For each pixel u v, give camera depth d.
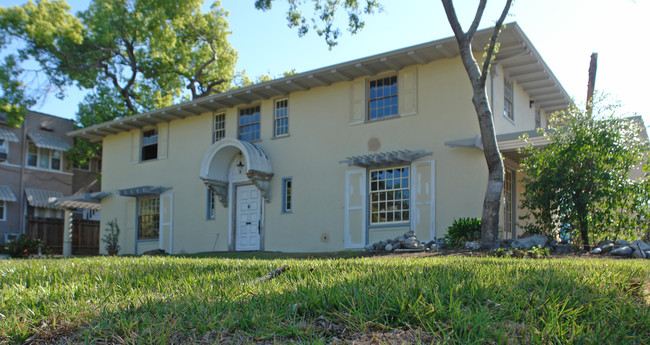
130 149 22.80
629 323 3.58
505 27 13.23
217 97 18.84
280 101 18.64
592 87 18.70
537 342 3.11
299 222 17.42
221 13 30.75
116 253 21.44
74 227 28.48
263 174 18.05
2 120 28.75
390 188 15.79
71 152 30.59
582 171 12.26
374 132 16.28
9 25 26.30
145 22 28.47
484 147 12.59
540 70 16.03
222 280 5.62
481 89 12.55
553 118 13.20
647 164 11.97
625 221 12.13
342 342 3.35
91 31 28.30
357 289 4.24
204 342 3.42
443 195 14.77
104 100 29.47
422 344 3.23
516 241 12.18
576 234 12.51
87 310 4.18
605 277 5.02
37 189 30.19
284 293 4.38
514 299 3.95
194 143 20.62
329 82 17.30
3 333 3.76
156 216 21.45
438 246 13.38
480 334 3.23
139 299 4.48
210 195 19.91
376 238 15.80
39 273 6.66
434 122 15.23
